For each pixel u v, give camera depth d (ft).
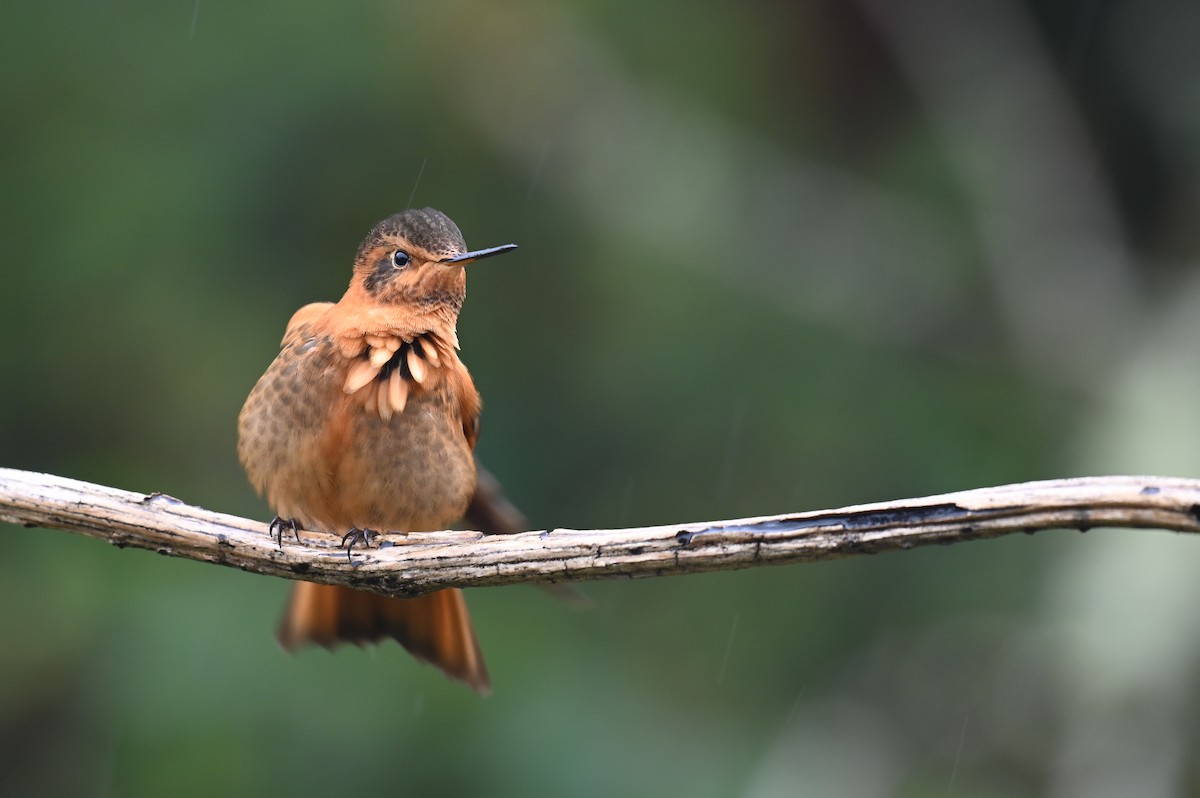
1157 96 49.34
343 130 39.27
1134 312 47.16
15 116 39.22
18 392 39.09
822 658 41.06
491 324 41.52
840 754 39.11
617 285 42.42
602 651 38.04
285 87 38.78
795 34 48.78
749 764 37.52
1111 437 41.83
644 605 41.09
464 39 40.78
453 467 23.86
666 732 36.88
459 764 34.06
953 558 41.96
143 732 33.24
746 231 45.98
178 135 38.86
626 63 44.91
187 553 20.29
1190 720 36.06
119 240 38.37
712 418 42.04
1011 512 17.29
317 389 22.94
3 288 38.78
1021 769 39.91
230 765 32.94
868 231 47.60
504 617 37.37
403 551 19.98
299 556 20.16
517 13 41.63
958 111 49.98
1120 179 50.01
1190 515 16.58
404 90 39.70
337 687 34.30
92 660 34.65
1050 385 45.85
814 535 18.12
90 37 39.50
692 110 45.93
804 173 47.62
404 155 40.14
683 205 44.32
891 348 45.21
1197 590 36.47
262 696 33.81
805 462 41.98
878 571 42.11
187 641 34.24
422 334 23.94
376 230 24.80
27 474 20.26
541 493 40.86
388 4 39.60
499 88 42.06
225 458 38.52
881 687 40.70
